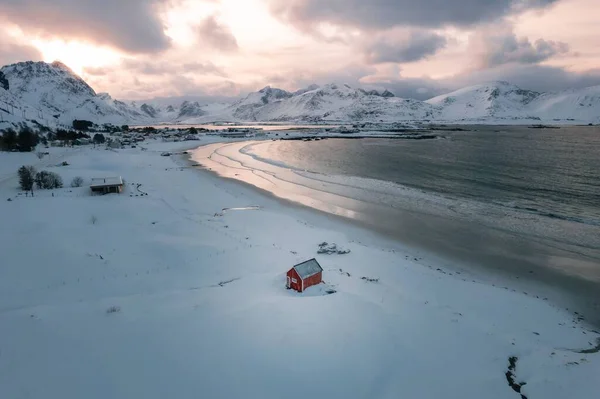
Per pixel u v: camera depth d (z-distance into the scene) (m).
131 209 47.44
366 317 23.17
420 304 26.48
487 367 19.92
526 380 19.30
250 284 27.97
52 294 26.17
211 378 16.70
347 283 29.08
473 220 48.28
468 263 36.06
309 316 22.52
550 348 22.64
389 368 18.78
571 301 29.41
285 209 53.41
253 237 40.06
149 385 15.95
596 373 19.89
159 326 20.61
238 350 18.80
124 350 18.17
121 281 28.56
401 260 35.88
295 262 33.00
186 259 33.25
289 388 16.66
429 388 17.75
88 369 16.61
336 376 17.72
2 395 14.66
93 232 37.81
